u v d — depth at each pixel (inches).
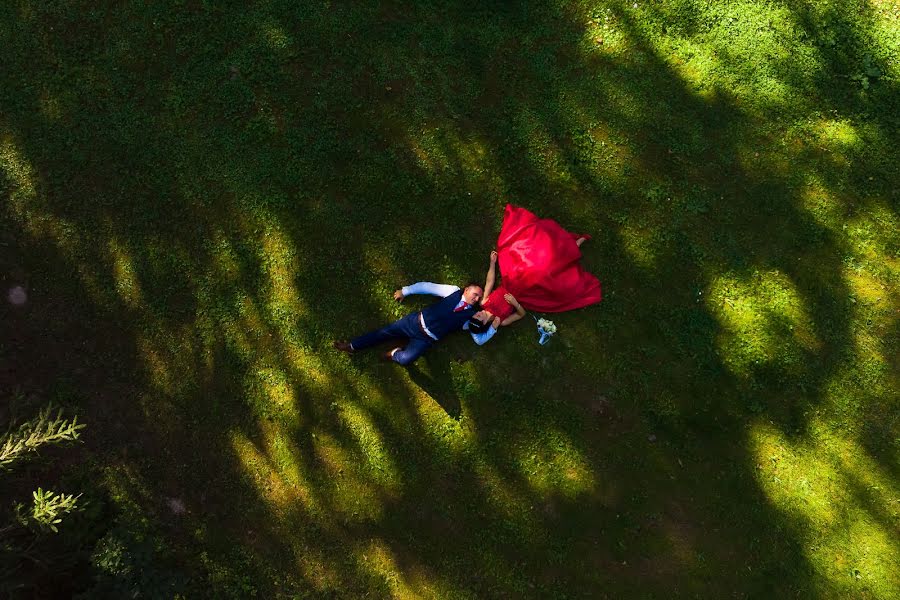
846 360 257.3
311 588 255.3
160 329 265.7
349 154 272.8
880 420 253.9
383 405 261.9
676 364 259.8
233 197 269.9
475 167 272.2
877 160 269.1
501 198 270.7
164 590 242.2
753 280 262.8
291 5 279.4
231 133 273.4
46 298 267.6
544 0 279.4
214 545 257.3
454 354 263.9
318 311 265.3
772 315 260.4
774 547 249.4
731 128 273.3
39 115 273.7
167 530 258.1
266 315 265.3
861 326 259.1
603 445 257.0
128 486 260.1
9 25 275.6
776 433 254.5
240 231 268.7
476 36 278.8
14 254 269.0
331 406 261.7
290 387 262.7
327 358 263.6
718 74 275.1
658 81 275.6
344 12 279.9
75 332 266.4
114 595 229.1
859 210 266.2
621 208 269.1
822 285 262.1
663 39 276.8
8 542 218.2
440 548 254.7
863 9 276.5
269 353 264.1
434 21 279.9
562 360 262.4
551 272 254.5
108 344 265.7
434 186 271.4
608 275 265.4
